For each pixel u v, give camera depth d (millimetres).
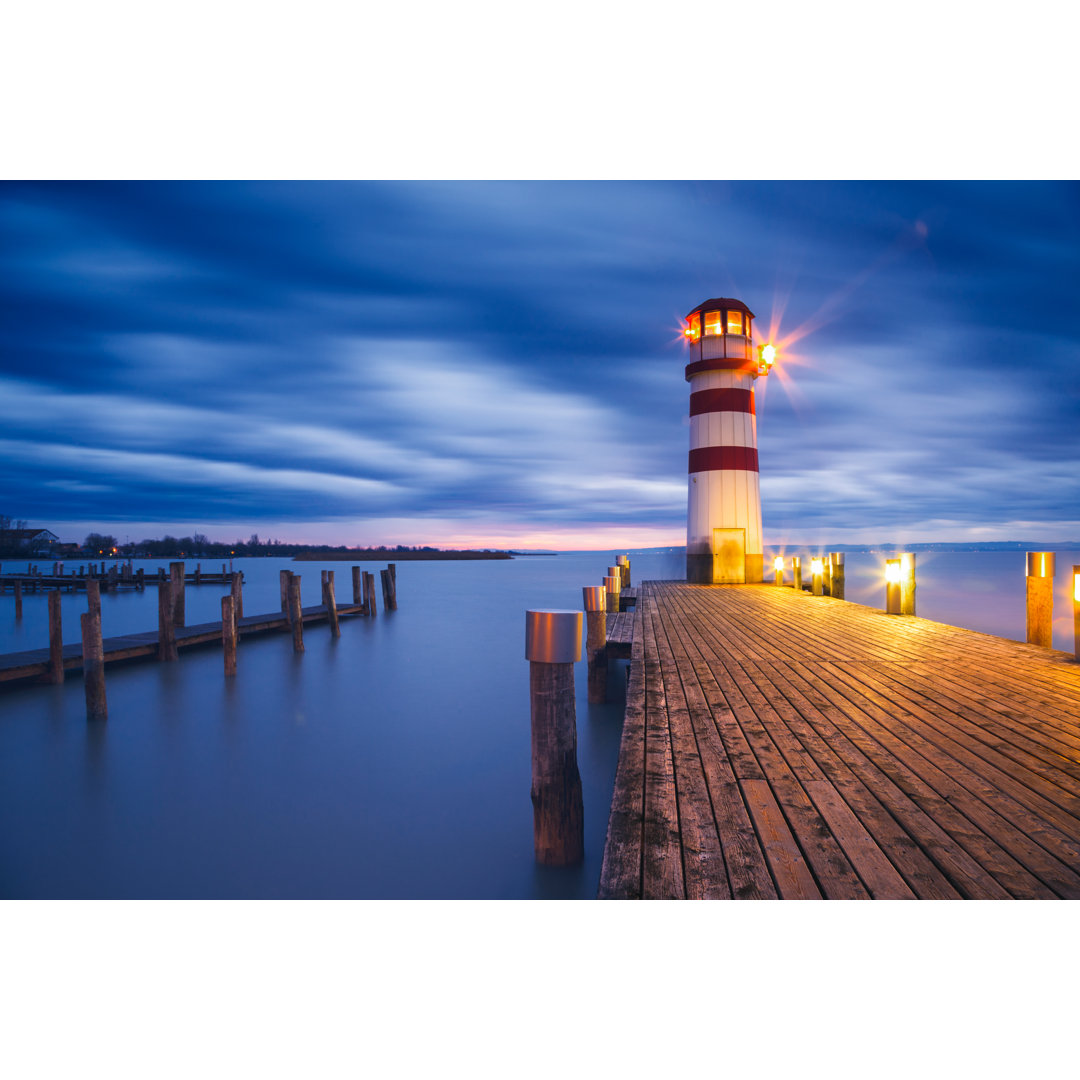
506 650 15281
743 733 4242
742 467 20031
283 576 17641
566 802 4160
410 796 6363
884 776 3438
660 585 19750
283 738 8422
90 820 5863
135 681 11562
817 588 15961
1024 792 3201
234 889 4621
